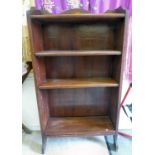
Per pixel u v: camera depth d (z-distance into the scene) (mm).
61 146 1740
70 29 1526
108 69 1676
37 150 1697
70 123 1761
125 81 1790
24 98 1886
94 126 1701
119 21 1377
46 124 1711
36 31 1368
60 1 1473
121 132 1881
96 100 1833
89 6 1486
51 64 1646
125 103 1924
